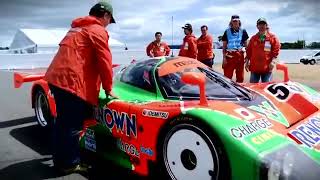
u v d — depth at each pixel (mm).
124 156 3135
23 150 3871
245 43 7328
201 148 2492
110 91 3201
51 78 3059
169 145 2707
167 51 10289
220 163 2385
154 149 2812
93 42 3033
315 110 3340
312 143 2617
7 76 13414
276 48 6172
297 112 3211
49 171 3285
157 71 3355
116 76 3838
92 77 3127
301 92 3580
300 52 31672
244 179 2297
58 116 3154
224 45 7391
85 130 3559
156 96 3215
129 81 3561
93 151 3508
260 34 6199
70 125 3145
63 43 3111
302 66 23859
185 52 8938
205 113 2500
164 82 3246
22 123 5051
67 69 3010
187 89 3109
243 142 2312
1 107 6312
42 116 4523
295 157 2322
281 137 2529
